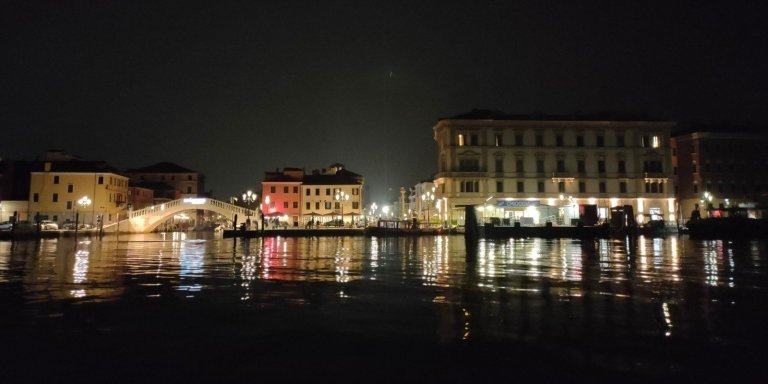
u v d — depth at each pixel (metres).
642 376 5.24
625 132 76.00
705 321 7.60
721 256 21.53
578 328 7.18
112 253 25.22
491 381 5.13
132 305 9.16
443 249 28.70
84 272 15.00
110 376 5.35
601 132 75.62
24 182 81.81
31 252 26.19
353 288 11.29
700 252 24.50
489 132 74.25
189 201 69.69
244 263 18.53
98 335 6.96
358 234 62.94
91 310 8.68
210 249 29.59
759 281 12.23
